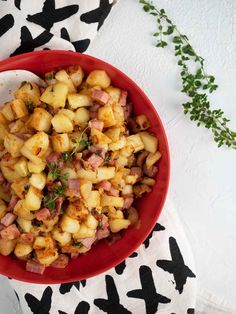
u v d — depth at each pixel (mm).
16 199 297
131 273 342
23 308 337
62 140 286
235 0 345
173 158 347
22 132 298
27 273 312
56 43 322
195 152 347
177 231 338
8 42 315
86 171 291
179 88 344
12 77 308
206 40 346
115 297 343
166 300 341
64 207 299
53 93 297
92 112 304
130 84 309
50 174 289
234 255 352
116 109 304
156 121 306
